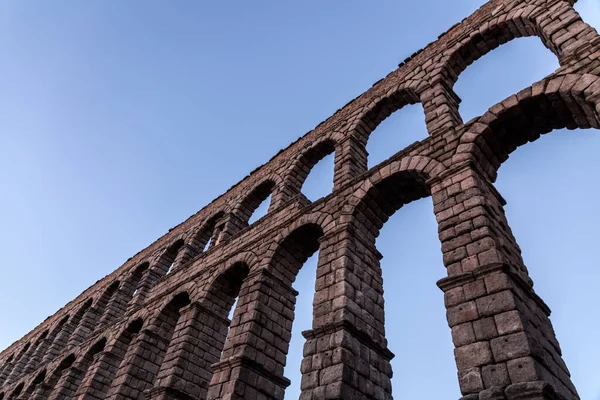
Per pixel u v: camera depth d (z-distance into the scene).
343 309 13.88
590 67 14.01
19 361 46.56
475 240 12.23
